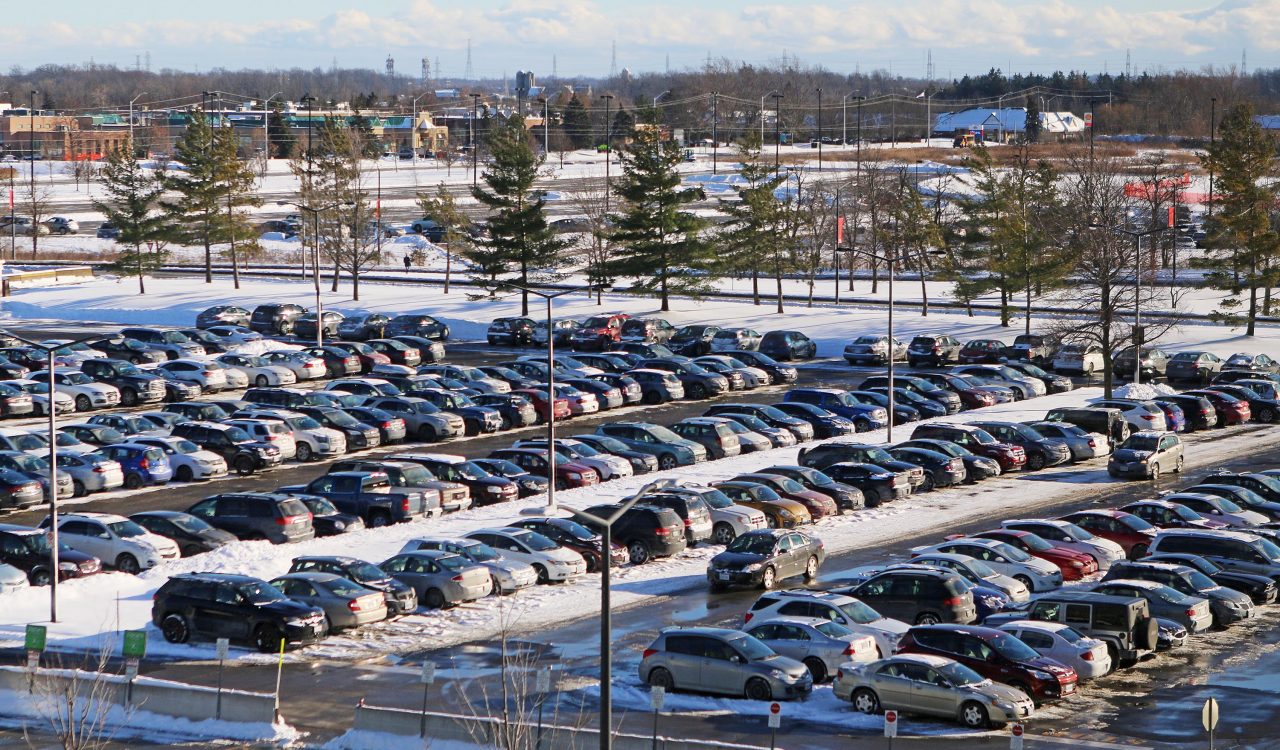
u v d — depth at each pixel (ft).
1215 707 85.71
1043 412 226.38
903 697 98.37
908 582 119.24
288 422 202.18
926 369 280.92
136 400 241.76
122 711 99.04
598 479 180.96
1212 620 123.03
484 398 228.63
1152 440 189.57
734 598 131.34
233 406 217.56
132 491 182.29
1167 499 156.46
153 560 140.97
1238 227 294.25
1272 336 296.92
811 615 112.57
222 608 116.78
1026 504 171.63
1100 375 275.59
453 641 118.11
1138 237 246.27
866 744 92.38
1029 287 298.56
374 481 162.30
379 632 120.88
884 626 112.06
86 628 122.01
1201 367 261.85
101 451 184.44
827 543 153.28
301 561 127.24
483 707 100.42
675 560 147.33
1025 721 96.84
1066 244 302.04
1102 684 106.93
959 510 168.86
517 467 177.37
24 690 102.32
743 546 136.67
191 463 187.62
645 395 248.93
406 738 92.12
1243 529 146.61
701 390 254.68
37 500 172.45
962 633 103.96
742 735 94.17
